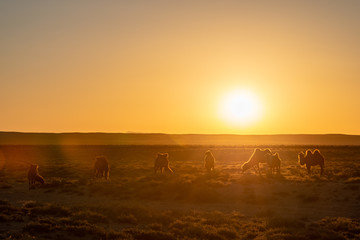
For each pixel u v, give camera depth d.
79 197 26.09
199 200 23.98
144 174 37.66
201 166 45.28
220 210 21.78
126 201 24.44
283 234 15.55
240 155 64.38
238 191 26.16
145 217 18.78
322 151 68.88
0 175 40.38
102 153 77.12
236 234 16.06
